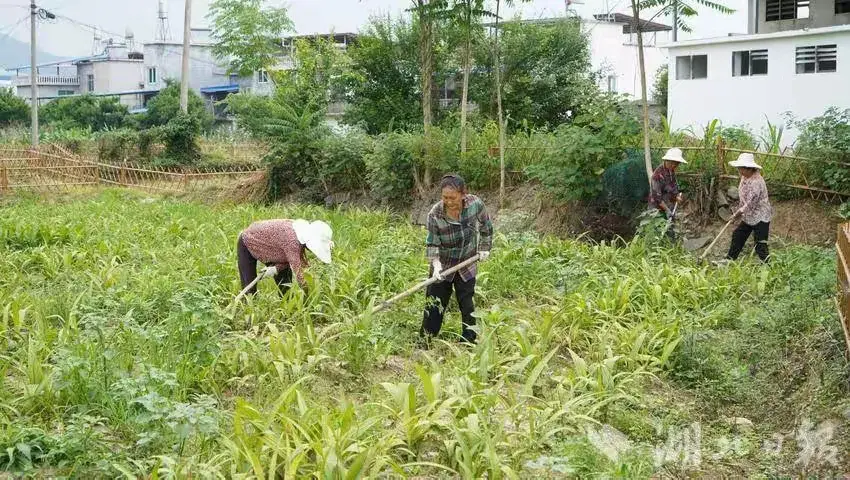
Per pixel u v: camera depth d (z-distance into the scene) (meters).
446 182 7.78
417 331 8.44
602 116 14.54
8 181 25.33
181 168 29.25
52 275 10.78
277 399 6.00
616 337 7.86
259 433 5.10
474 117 24.34
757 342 7.81
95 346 6.47
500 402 6.36
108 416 5.59
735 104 23.48
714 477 5.59
